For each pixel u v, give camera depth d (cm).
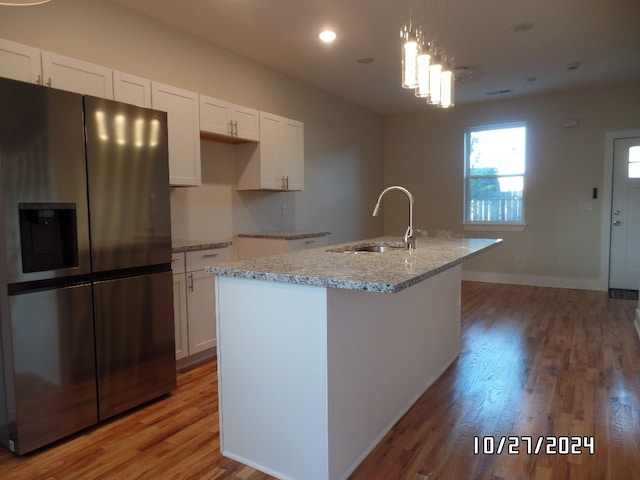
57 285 211
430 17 337
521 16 338
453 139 643
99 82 268
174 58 357
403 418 235
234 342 195
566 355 327
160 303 260
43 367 205
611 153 545
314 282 164
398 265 196
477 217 641
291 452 182
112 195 231
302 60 436
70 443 214
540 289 575
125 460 199
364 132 642
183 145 327
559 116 570
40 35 274
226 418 201
